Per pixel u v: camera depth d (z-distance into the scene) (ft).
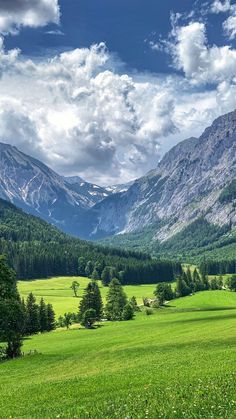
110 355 222.89
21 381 171.73
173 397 73.92
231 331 261.65
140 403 72.49
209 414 56.13
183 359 172.24
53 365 211.00
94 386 122.11
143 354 212.64
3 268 260.83
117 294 584.81
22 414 87.25
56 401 103.65
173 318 439.22
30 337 415.23
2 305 248.73
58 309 616.39
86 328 471.62
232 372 110.52
